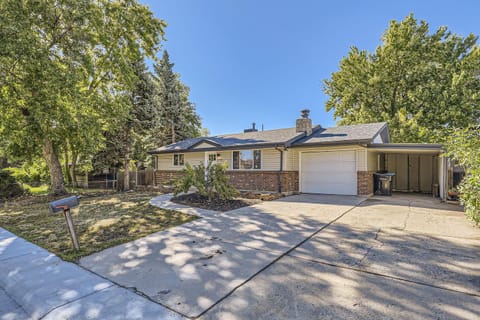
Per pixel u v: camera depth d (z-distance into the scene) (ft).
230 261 12.85
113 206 30.58
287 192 38.99
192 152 50.31
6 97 35.86
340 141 34.63
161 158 59.11
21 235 19.04
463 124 59.62
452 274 10.88
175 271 11.84
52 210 14.26
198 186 31.01
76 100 35.50
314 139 39.37
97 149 44.98
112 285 10.67
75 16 35.96
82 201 35.70
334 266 11.97
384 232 17.34
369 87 72.79
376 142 39.14
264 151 42.06
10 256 14.52
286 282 10.52
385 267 11.73
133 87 47.91
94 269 12.39
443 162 31.30
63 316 8.57
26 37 31.09
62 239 17.66
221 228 19.29
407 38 68.59
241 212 25.04
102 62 45.44
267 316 8.23
